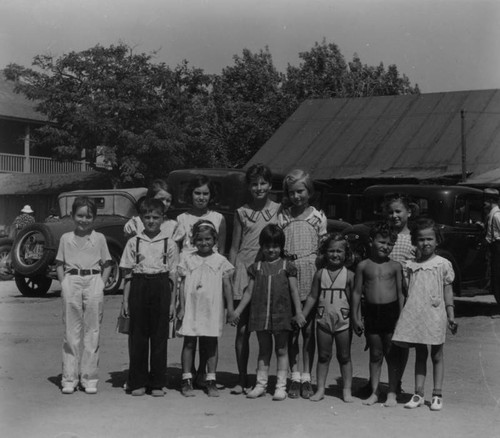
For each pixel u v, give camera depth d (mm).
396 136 26141
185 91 34438
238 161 38312
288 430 4996
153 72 32750
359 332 5824
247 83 39438
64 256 6242
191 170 12445
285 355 5977
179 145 32094
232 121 38500
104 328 9812
